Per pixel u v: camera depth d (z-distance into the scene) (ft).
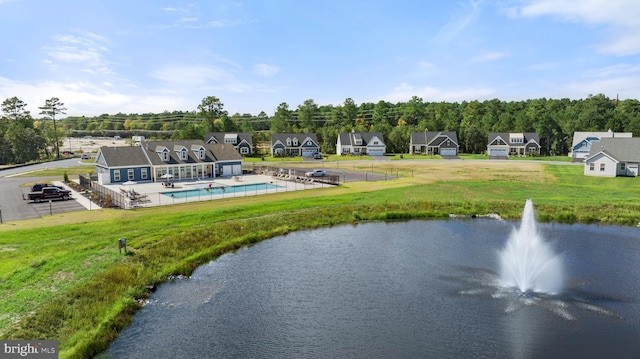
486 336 64.08
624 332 64.95
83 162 348.38
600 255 104.94
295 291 82.33
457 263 99.09
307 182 217.97
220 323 69.10
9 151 356.18
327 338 63.87
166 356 59.41
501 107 612.29
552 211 150.00
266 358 58.49
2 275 79.61
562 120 483.92
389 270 94.12
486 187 201.05
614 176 234.58
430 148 415.64
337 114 586.04
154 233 112.98
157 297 79.97
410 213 150.51
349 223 141.49
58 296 72.38
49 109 460.96
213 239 114.62
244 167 296.30
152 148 232.32
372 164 322.55
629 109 553.64
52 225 118.01
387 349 60.59
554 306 74.43
